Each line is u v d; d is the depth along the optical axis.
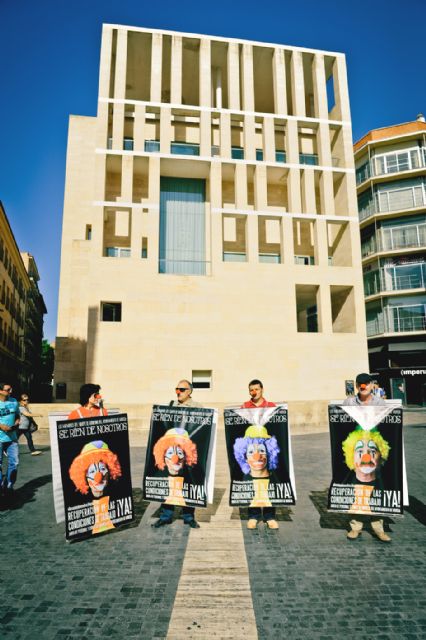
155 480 5.47
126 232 26.45
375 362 35.66
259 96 32.44
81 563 4.31
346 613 3.36
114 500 5.15
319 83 28.12
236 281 24.73
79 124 30.50
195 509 6.24
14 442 6.96
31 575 4.04
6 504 6.57
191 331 23.83
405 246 34.16
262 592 3.70
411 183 34.62
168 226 27.03
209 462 5.43
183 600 3.57
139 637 3.05
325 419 18.03
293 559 4.39
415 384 32.91
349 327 26.39
